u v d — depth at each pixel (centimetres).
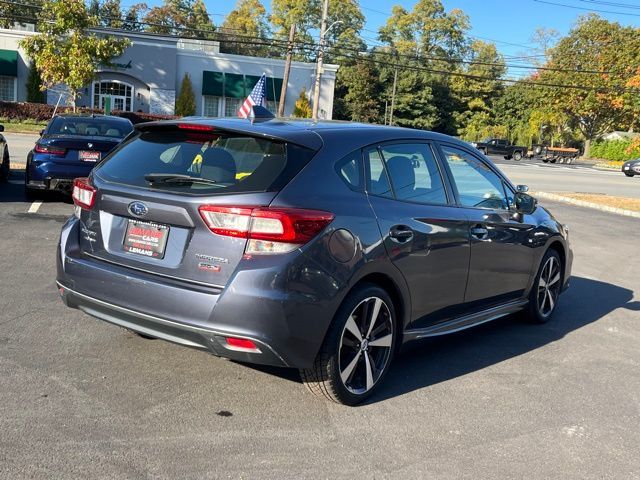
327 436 358
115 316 384
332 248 364
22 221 914
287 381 430
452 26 8869
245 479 307
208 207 353
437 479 320
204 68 4725
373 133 430
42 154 1027
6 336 475
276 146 378
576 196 2086
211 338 348
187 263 360
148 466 312
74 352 454
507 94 8481
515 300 568
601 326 626
